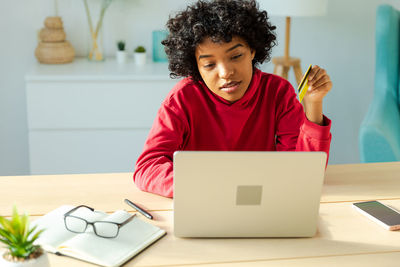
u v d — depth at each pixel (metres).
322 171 0.99
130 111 2.49
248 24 1.23
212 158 0.97
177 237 1.04
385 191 1.27
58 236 1.00
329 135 1.29
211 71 1.25
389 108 2.23
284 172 0.98
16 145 2.87
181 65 1.34
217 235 1.04
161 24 2.76
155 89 2.47
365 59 2.98
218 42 1.19
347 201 1.21
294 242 1.03
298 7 2.32
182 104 1.39
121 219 1.05
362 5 2.87
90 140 2.53
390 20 2.30
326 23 2.87
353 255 0.99
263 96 1.45
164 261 0.96
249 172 0.98
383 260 0.97
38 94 2.41
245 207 1.01
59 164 2.54
